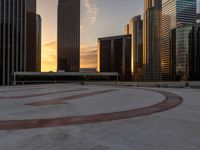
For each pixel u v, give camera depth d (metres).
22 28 95.75
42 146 5.91
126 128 7.76
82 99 16.42
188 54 140.88
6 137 6.73
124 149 5.71
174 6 198.75
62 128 7.79
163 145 5.98
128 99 16.31
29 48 187.38
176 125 8.14
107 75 75.88
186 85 35.44
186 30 142.50
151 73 184.75
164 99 16.16
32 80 69.50
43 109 11.82
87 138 6.62
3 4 87.56
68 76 73.44
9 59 89.00
